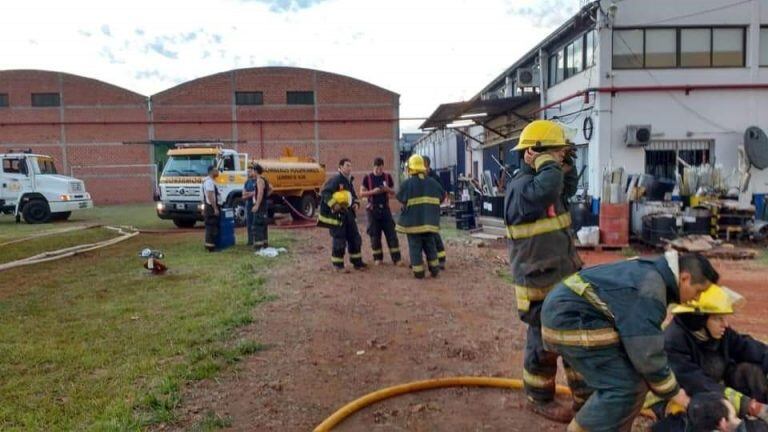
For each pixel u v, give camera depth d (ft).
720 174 43.19
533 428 12.49
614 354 9.25
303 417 13.12
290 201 65.36
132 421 12.57
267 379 15.44
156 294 25.61
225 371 15.96
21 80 108.27
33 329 20.06
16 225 61.72
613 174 41.37
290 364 16.62
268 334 19.51
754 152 51.11
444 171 112.57
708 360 10.59
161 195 57.26
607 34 51.37
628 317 8.87
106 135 109.70
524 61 71.46
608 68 51.62
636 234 40.40
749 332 19.36
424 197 28.58
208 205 39.68
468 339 18.90
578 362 9.54
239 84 110.01
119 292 26.14
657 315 8.89
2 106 108.68
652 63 52.03
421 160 28.63
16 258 36.99
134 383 14.93
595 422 9.42
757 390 10.34
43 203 64.28
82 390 14.48
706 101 52.06
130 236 49.01
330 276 29.94
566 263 12.23
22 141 108.99
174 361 16.63
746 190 43.73
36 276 30.30
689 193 42.86
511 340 18.74
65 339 18.83
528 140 12.17
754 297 24.88
